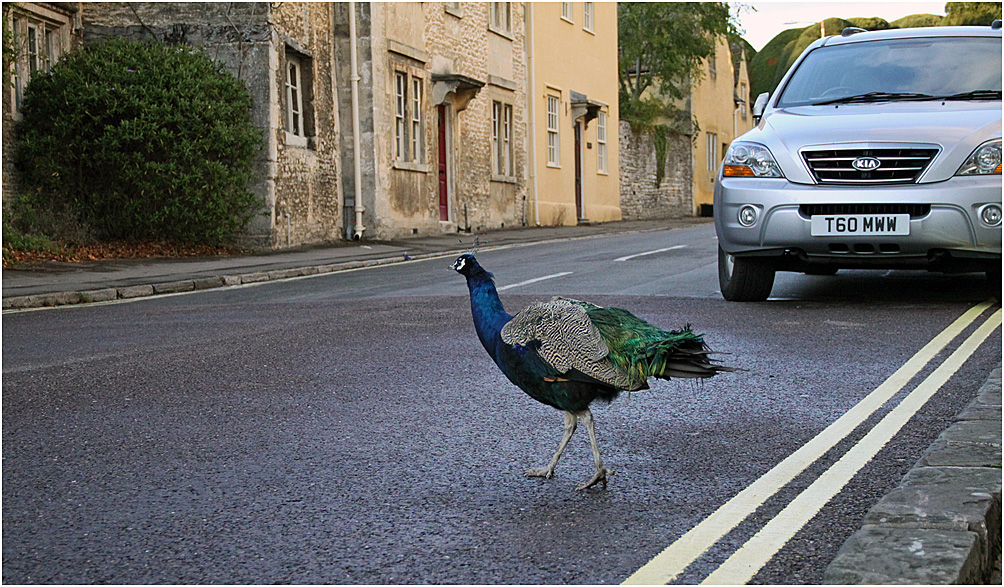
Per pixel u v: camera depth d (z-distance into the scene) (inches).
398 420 225.6
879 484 172.2
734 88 2342.5
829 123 368.2
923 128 350.6
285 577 135.9
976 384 246.4
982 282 452.1
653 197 1676.9
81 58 670.5
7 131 639.1
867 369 268.1
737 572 134.1
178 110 666.2
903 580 117.3
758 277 391.5
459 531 153.5
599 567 137.4
